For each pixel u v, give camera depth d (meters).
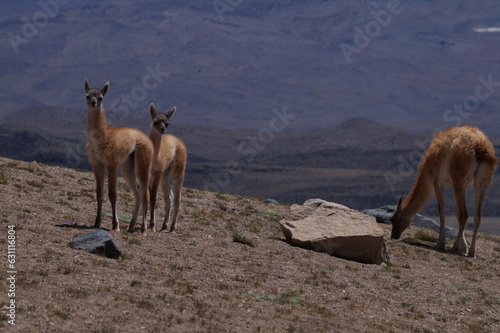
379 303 19.48
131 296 15.56
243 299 17.23
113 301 14.92
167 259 20.42
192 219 29.70
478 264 28.42
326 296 19.17
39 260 17.36
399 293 21.11
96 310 14.06
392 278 23.08
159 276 18.22
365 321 17.14
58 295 14.66
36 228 21.11
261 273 20.59
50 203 26.61
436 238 34.59
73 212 25.80
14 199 25.78
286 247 25.47
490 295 22.55
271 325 15.21
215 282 18.64
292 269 21.94
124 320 13.68
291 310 16.81
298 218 27.02
